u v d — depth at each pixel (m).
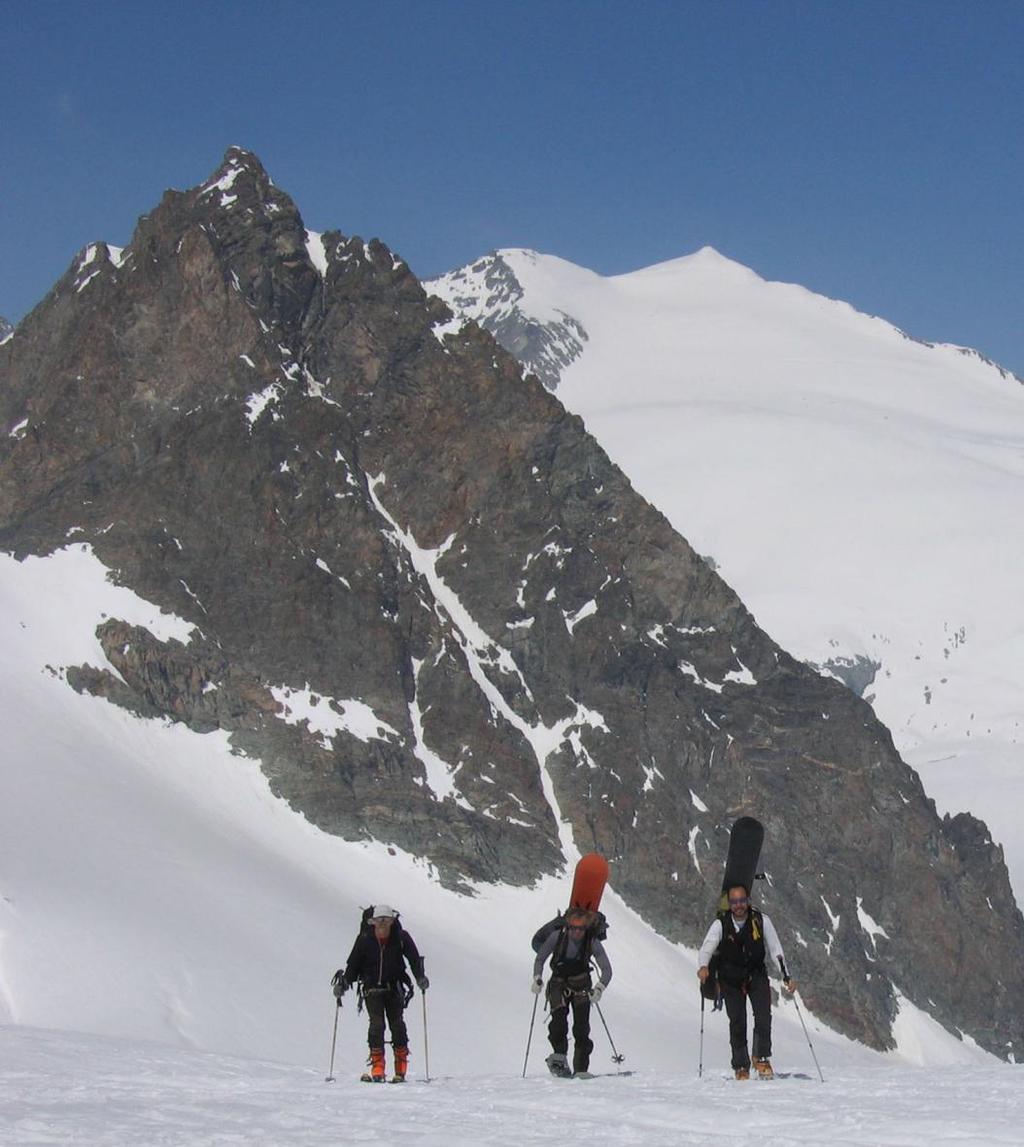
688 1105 17.45
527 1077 22.52
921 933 127.75
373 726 114.44
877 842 129.88
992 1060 125.19
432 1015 83.12
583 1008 22.48
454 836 109.69
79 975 71.56
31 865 81.62
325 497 124.31
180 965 76.00
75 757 100.06
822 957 116.88
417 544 131.38
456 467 133.50
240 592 118.38
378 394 135.50
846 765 132.00
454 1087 20.84
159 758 107.00
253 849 100.62
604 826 116.19
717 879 118.56
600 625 128.12
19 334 138.50
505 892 108.25
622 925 109.69
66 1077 21.94
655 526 137.25
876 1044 115.25
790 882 122.00
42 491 123.69
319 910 92.75
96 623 113.62
